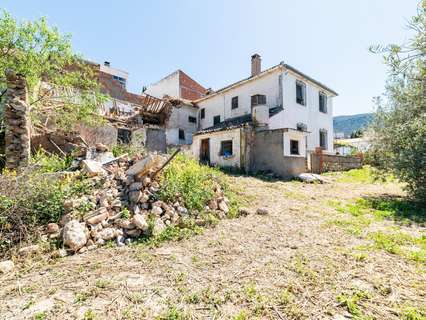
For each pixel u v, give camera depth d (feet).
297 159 38.58
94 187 15.46
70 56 29.07
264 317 6.54
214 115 66.44
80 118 29.25
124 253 10.97
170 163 20.67
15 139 18.37
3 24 24.53
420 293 7.67
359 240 12.65
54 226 12.15
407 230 14.37
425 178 20.38
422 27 9.54
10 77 18.71
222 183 23.09
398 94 22.86
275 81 50.62
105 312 6.73
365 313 6.67
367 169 47.37
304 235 13.43
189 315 6.57
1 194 12.18
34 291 7.89
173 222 14.51
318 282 8.33
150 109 61.46
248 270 9.30
